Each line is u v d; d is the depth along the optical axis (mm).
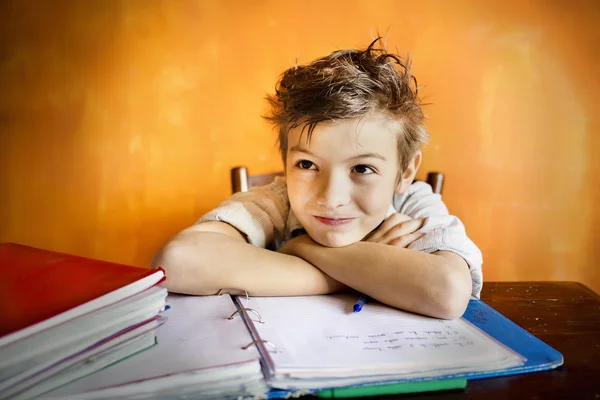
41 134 1776
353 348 487
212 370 422
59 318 398
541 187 1787
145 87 1756
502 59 1741
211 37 1738
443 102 1745
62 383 399
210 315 575
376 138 650
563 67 1749
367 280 639
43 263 547
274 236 883
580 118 1765
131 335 453
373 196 676
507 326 585
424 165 1756
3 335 365
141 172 1787
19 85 1754
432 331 548
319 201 670
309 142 647
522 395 438
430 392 438
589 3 1734
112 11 1732
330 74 673
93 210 1806
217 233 729
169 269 650
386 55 762
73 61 1749
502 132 1761
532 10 1730
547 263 1820
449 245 694
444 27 1729
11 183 1789
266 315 580
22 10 1724
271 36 1742
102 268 527
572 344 568
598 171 1784
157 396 407
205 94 1757
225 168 1788
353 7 1729
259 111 1770
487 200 1783
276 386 422
